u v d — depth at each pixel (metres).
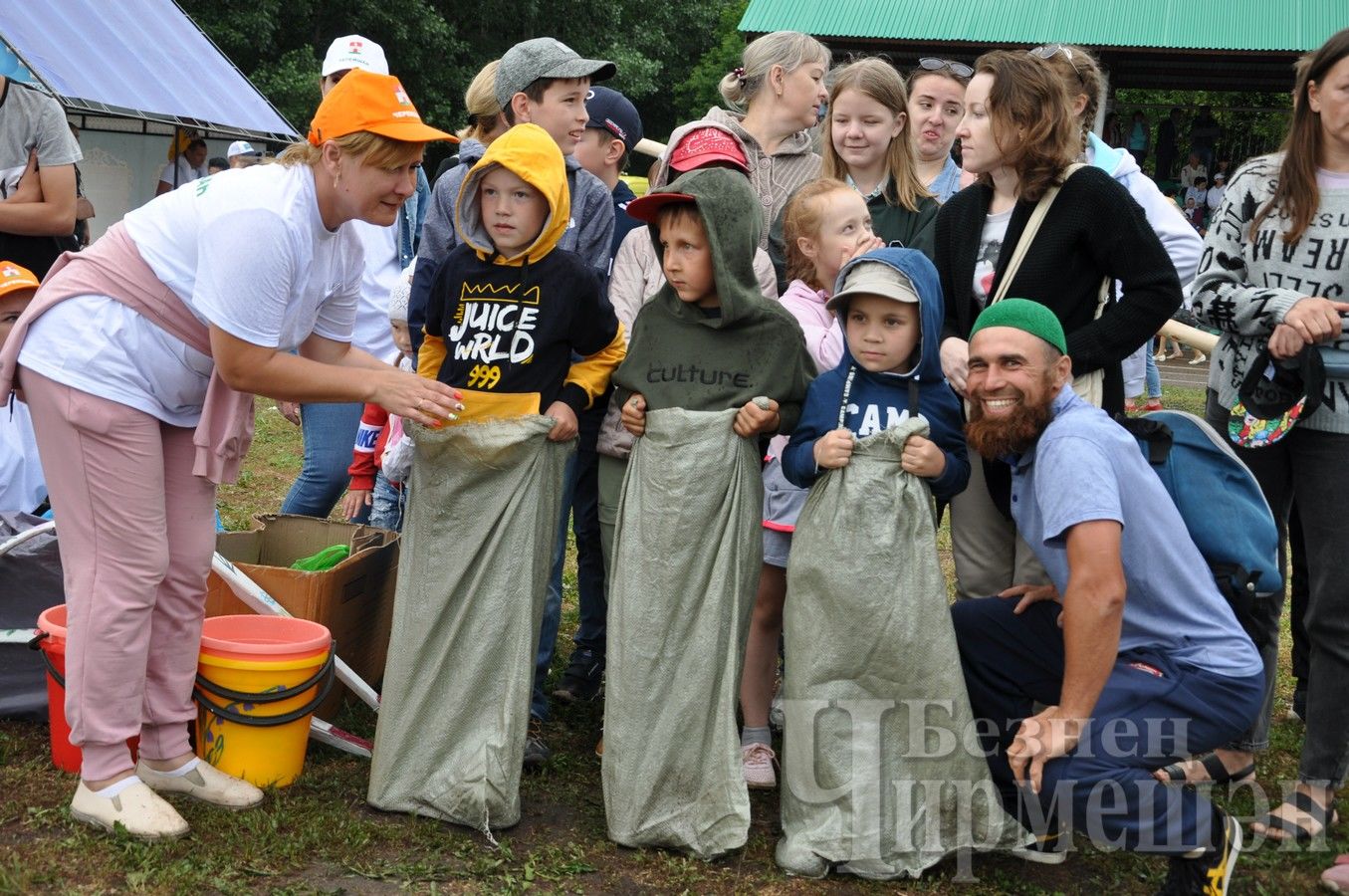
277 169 3.16
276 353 3.16
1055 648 3.43
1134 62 19.83
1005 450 3.22
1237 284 3.75
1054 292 3.68
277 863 3.15
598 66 4.17
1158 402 7.42
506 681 3.43
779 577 3.91
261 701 3.49
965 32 16.41
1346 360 3.53
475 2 31.53
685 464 3.33
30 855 3.07
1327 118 3.48
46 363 3.13
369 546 4.34
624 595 3.37
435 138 3.14
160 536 3.24
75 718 3.19
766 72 4.72
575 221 4.14
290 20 27.22
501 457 3.36
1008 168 3.75
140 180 10.65
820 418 3.41
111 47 8.29
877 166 4.59
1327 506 3.59
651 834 3.34
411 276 4.68
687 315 3.55
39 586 3.91
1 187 5.16
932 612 3.22
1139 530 3.15
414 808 3.44
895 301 3.31
